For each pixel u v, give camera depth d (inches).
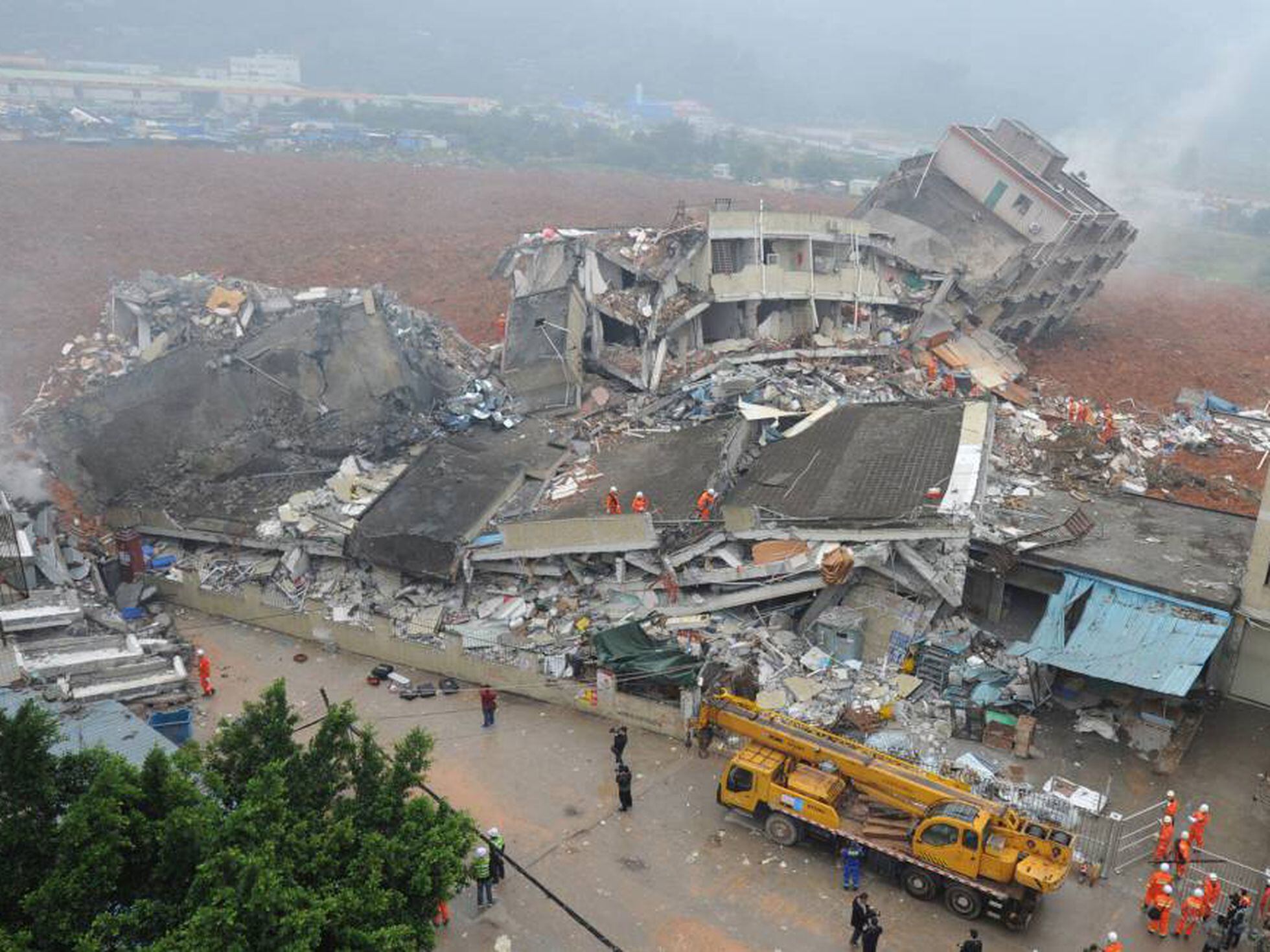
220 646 1153.4
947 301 1935.3
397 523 1202.6
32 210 2965.1
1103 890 759.1
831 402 1534.2
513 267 1792.6
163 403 1408.7
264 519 1267.2
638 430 1492.4
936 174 2145.7
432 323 1727.4
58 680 965.2
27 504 1256.2
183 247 2719.0
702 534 1104.2
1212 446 1692.9
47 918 510.9
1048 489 1256.8
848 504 1115.9
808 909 745.0
